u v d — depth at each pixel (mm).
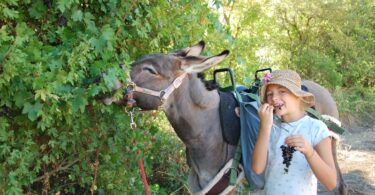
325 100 4801
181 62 3342
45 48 2941
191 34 3896
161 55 3367
